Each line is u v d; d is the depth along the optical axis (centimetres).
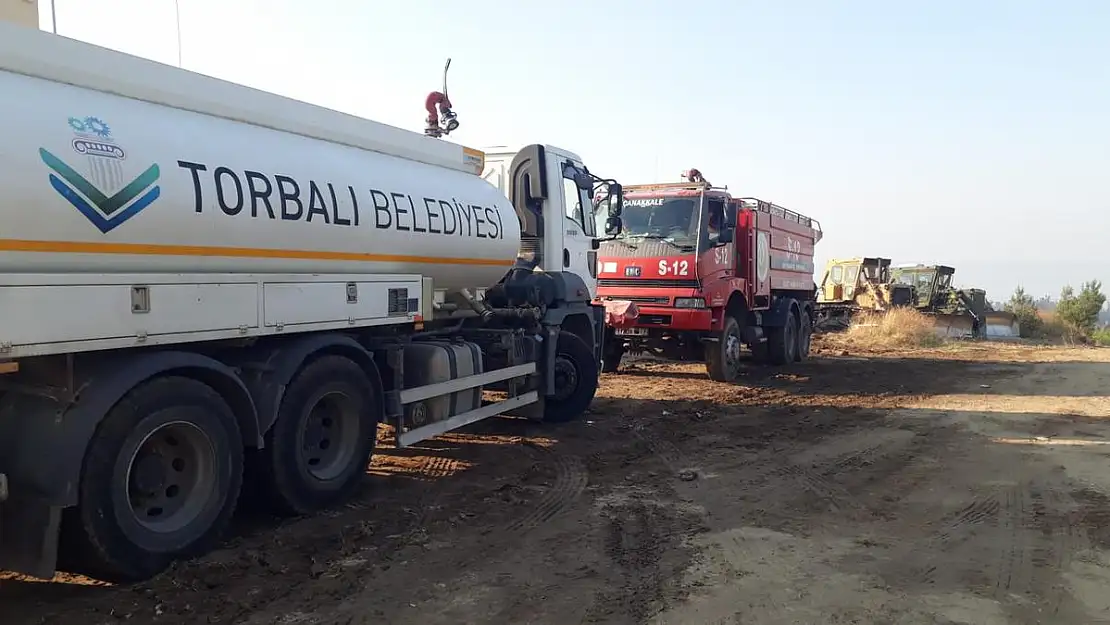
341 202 577
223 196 483
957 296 3195
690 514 599
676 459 781
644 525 569
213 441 475
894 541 542
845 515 604
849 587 457
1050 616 420
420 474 703
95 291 403
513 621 407
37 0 501
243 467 522
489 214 775
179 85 496
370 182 619
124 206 425
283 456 541
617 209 1036
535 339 860
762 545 530
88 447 407
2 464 409
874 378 1449
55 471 398
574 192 970
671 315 1262
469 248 739
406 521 566
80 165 404
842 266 3325
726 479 707
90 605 413
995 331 3325
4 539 409
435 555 500
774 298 1620
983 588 458
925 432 937
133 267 438
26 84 406
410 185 671
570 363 955
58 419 407
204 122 503
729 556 507
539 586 454
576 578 466
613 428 923
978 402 1171
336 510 588
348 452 604
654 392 1213
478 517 580
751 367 1594
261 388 525
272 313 519
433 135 909
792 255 1670
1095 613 425
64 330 388
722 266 1301
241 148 513
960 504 636
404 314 657
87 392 412
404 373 688
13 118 383
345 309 586
